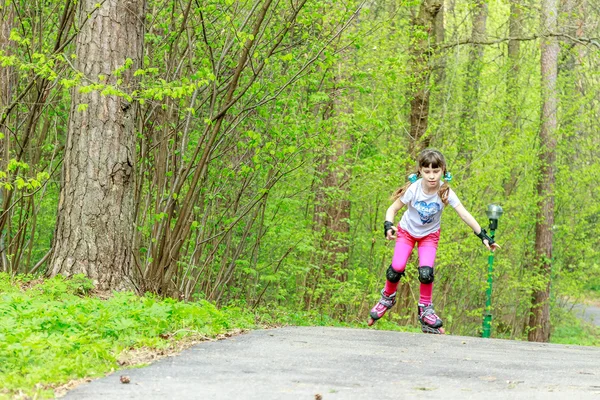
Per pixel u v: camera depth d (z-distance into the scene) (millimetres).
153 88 8867
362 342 6539
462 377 4859
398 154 16578
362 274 16688
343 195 14852
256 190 13133
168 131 11383
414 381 4625
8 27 11094
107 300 8352
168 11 10898
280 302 17359
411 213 8320
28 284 8984
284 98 11594
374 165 13820
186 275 11477
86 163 9023
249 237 14734
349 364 5191
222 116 10008
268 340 6352
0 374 4328
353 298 16391
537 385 4625
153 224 10820
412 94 17719
